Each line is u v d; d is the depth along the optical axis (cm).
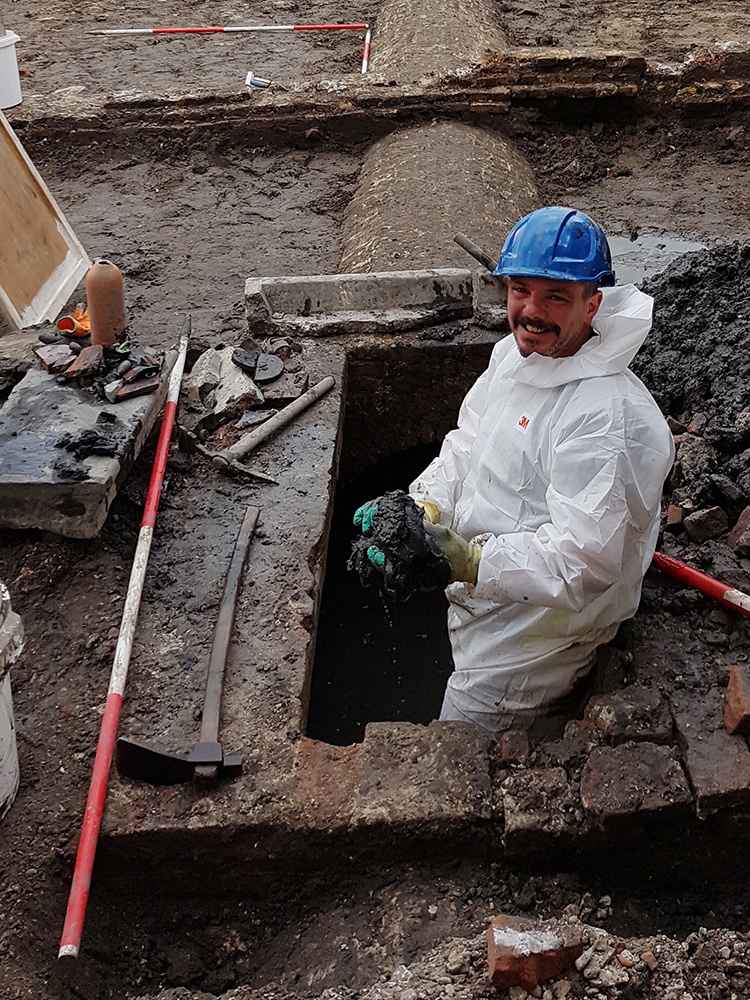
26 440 407
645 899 312
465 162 752
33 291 599
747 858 309
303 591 376
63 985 277
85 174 812
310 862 303
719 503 409
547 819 295
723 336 498
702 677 332
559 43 989
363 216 694
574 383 302
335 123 837
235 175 805
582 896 301
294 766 311
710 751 304
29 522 391
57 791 310
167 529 408
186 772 305
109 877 303
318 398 484
